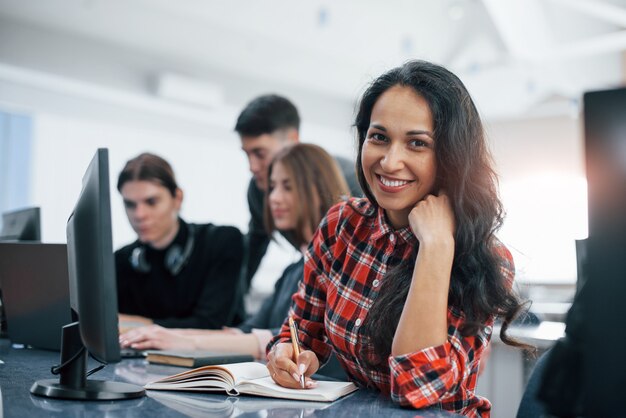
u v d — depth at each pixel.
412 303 1.30
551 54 6.02
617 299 0.84
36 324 1.82
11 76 5.81
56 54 5.80
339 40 6.59
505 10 5.55
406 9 6.42
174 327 2.54
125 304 2.77
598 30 5.91
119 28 5.85
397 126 1.36
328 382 1.48
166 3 5.52
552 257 5.91
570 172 7.94
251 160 2.81
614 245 0.84
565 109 7.86
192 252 2.70
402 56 7.02
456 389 1.31
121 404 1.21
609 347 0.84
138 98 6.44
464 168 1.35
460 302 1.34
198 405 1.22
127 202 2.62
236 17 5.93
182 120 7.04
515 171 8.27
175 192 2.68
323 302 1.61
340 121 8.09
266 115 2.74
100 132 6.46
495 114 8.10
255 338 2.08
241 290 2.91
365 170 1.42
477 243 1.35
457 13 6.33
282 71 7.09
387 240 1.48
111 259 1.15
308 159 2.25
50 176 6.14
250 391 1.32
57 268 1.68
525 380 2.99
